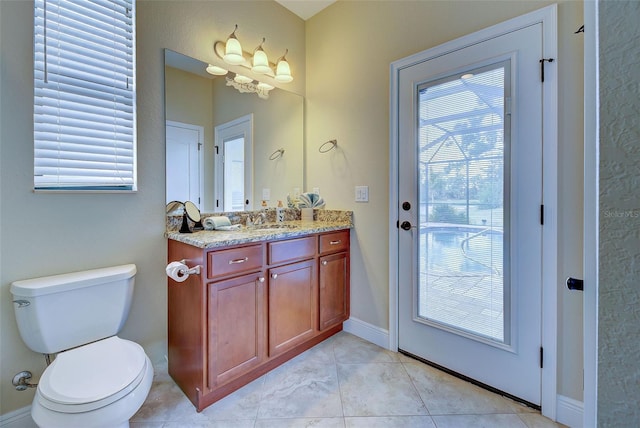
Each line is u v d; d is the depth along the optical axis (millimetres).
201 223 1877
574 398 1353
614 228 429
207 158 1974
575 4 1312
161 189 1750
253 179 2234
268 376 1736
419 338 1896
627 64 413
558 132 1363
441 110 1752
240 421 1389
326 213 2410
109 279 1416
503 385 1562
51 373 1107
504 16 1518
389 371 1787
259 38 2234
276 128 2371
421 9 1834
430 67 1788
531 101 1434
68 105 1438
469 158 1646
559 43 1354
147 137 1691
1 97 1263
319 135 2469
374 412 1446
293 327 1862
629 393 425
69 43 1437
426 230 1840
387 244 2039
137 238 1659
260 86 2264
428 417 1413
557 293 1385
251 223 2213
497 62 1533
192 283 1497
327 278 2088
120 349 1277
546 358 1420
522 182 1470
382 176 2053
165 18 1751
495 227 1565
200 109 1927
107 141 1558
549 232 1398
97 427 985
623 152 418
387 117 2014
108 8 1556
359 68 2172
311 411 1453
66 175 1438
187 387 1554
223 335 1509
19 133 1306
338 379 1708
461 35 1669
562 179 1361
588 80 502
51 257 1392
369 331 2160
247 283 1605
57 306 1276
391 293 2018
